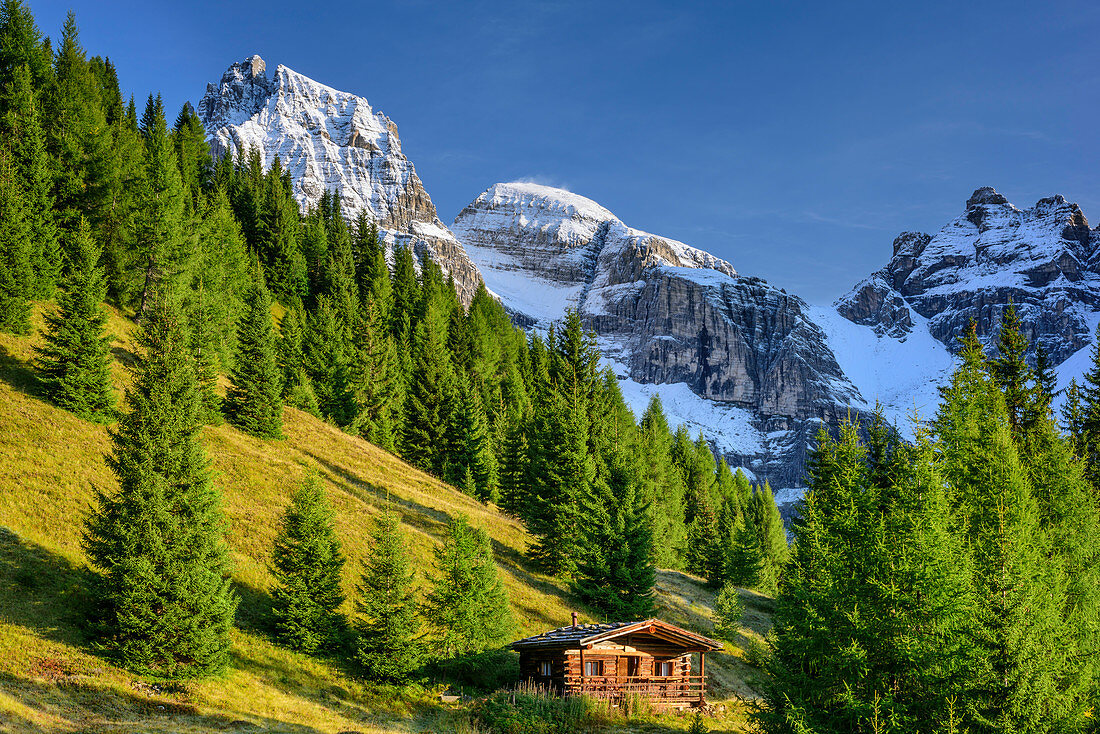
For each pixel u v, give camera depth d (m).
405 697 35.16
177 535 31.17
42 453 42.12
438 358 93.94
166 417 32.97
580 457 62.31
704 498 120.06
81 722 24.00
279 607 37.66
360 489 59.75
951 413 41.09
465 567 40.53
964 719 21.98
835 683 23.28
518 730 31.22
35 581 31.91
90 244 50.91
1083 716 22.58
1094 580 31.52
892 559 24.17
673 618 62.12
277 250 110.19
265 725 27.62
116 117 107.44
